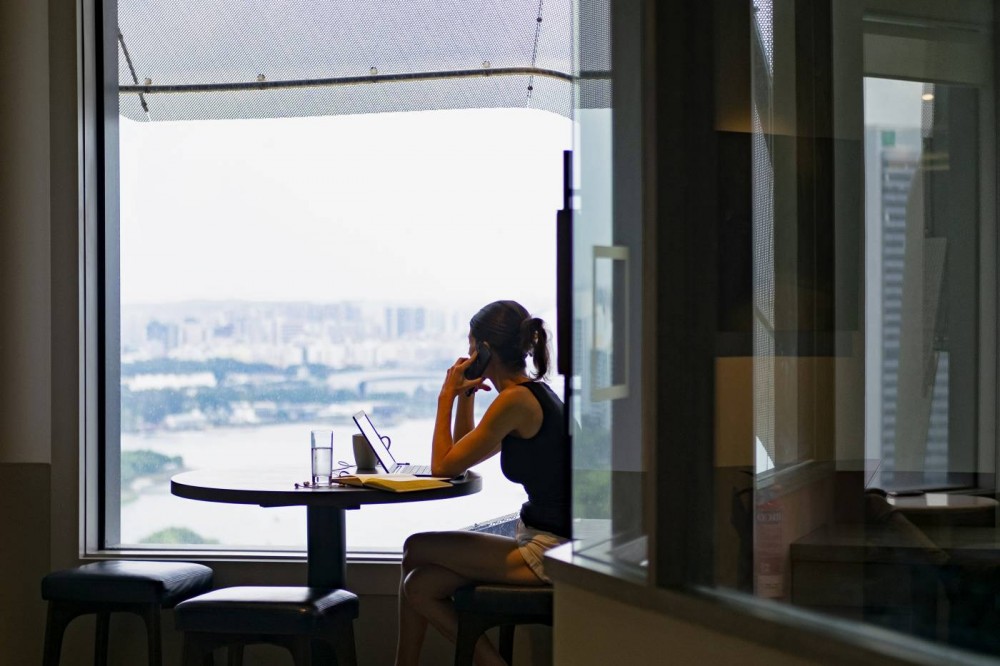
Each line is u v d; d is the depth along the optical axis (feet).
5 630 12.25
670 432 5.88
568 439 6.92
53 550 12.24
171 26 12.64
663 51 5.96
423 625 10.20
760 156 6.28
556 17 12.30
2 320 12.34
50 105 12.26
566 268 7.49
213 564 12.16
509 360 10.51
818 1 6.42
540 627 11.51
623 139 6.27
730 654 5.19
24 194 12.32
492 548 9.77
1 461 12.33
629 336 6.13
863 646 4.41
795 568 5.82
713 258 6.08
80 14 12.32
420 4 12.43
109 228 12.76
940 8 6.43
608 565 6.31
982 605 5.10
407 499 9.47
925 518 6.20
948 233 6.41
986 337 6.39
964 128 6.47
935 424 6.35
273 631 9.07
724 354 6.06
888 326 6.38
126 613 12.15
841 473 6.24
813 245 6.35
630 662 5.96
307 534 10.71
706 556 5.87
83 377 12.33
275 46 12.59
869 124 6.43
